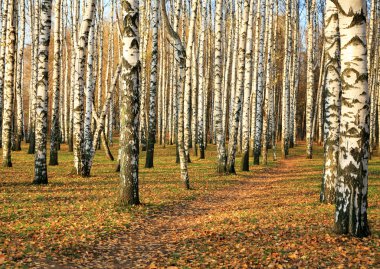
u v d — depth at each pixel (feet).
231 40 133.28
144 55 106.01
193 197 49.29
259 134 94.17
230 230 31.78
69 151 120.78
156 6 78.74
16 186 52.01
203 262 24.53
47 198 44.14
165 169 79.61
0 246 26.16
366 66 26.58
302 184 60.29
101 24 119.34
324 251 25.05
